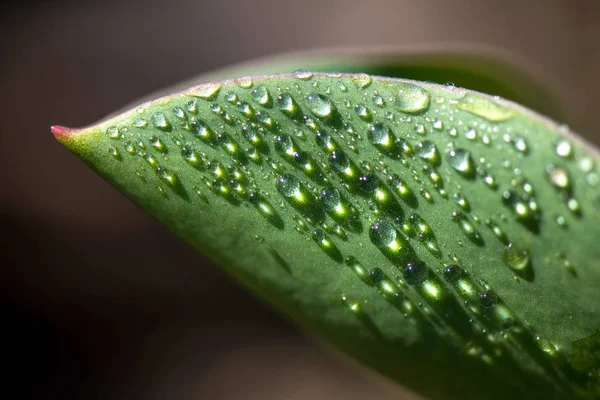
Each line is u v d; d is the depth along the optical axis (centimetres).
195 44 54
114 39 54
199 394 38
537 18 48
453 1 52
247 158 17
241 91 17
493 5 50
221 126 17
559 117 23
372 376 20
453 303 18
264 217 18
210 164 17
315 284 18
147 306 43
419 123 17
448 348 18
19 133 49
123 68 52
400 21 53
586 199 17
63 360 40
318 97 17
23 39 54
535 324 18
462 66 22
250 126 17
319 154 17
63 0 57
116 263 44
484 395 18
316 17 56
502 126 17
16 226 45
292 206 17
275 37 55
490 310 18
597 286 17
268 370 39
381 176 17
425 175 17
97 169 17
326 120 17
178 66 53
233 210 18
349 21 55
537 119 17
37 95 51
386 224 17
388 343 18
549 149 17
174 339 41
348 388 38
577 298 18
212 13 57
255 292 19
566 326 18
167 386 39
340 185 17
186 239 18
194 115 17
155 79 52
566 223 17
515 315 18
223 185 17
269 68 22
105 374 40
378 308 18
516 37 48
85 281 43
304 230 18
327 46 53
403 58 22
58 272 43
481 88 22
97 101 50
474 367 18
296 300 18
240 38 55
